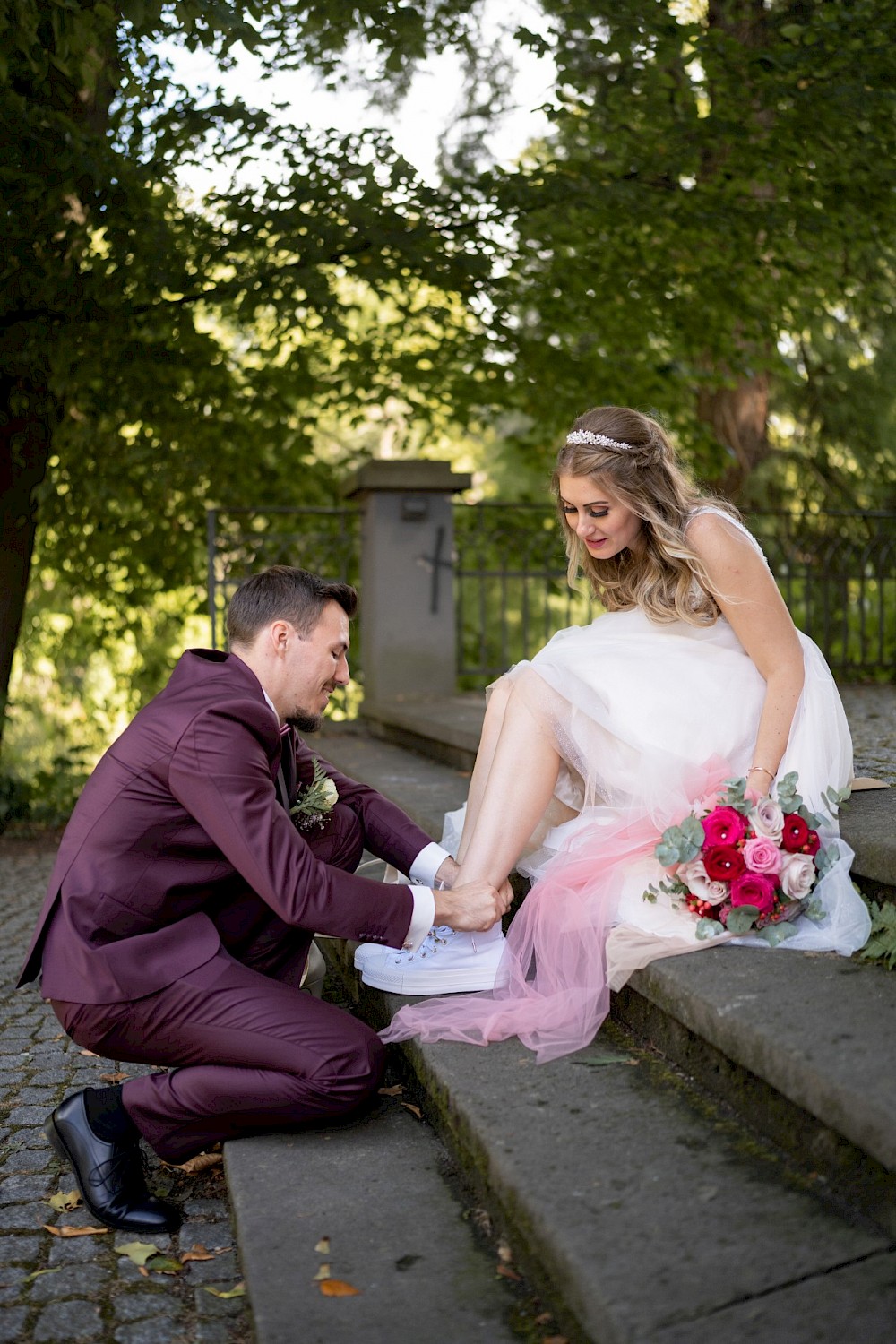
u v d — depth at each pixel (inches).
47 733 398.0
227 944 96.4
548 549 309.1
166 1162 93.9
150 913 90.8
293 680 98.0
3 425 261.3
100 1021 88.0
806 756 101.3
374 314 341.1
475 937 103.6
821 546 326.0
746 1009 76.0
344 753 241.8
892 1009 75.5
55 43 205.0
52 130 217.8
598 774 101.3
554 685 100.6
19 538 282.5
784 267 297.1
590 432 102.4
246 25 204.8
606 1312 56.6
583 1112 79.4
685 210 274.2
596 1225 64.2
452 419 346.3
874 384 410.6
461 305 289.7
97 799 91.5
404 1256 72.9
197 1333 74.7
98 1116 90.4
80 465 306.7
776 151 267.6
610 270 295.0
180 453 310.7
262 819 89.3
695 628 105.5
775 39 257.8
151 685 371.9
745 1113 77.4
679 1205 66.3
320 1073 88.9
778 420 437.4
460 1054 91.3
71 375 258.5
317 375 327.0
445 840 119.6
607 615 112.0
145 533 331.3
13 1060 128.4
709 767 99.0
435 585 278.2
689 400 360.5
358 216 253.6
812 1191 67.9
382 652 276.2
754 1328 55.1
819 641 331.9
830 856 92.5
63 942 88.7
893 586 350.9
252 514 328.5
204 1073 89.5
